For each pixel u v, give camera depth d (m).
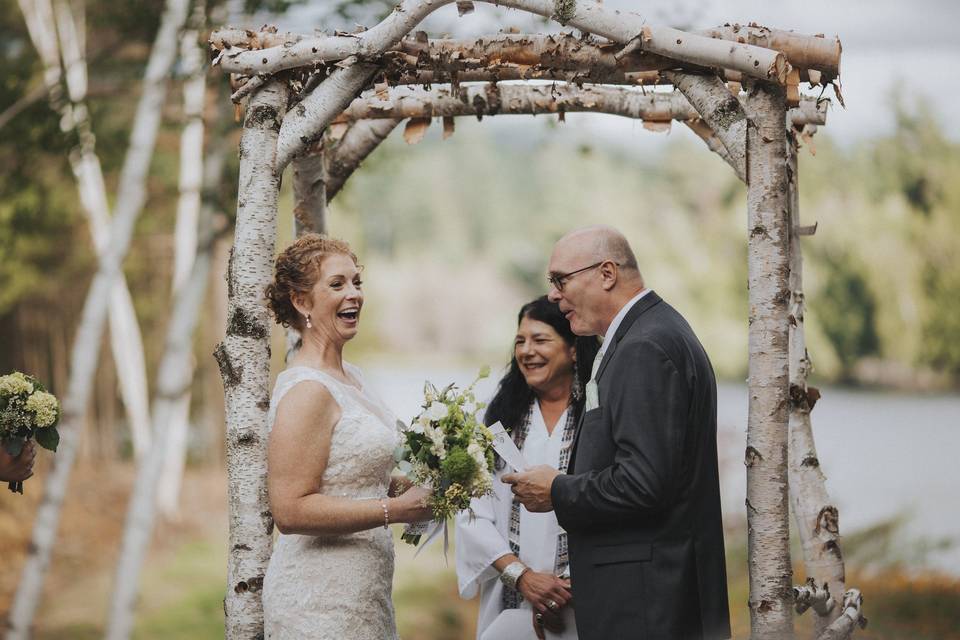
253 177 3.17
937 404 22.16
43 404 3.21
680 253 29.44
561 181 38.41
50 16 9.23
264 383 3.13
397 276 46.16
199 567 10.86
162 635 9.06
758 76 2.93
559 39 3.10
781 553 3.00
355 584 2.95
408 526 3.21
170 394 8.23
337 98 3.17
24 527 11.71
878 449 15.05
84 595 10.20
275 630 2.95
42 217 10.57
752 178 3.02
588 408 2.93
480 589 3.56
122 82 8.86
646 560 2.82
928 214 26.08
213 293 14.27
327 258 2.99
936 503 10.09
